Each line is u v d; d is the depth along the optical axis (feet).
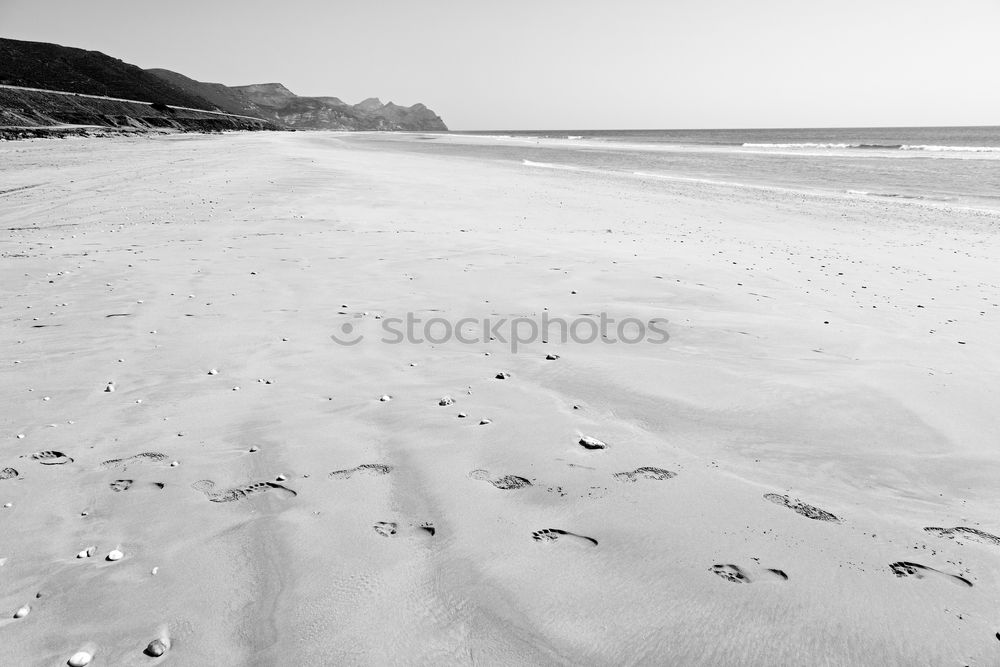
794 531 7.83
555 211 42.22
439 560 7.16
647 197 53.83
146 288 20.56
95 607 6.40
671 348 15.29
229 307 18.45
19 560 7.21
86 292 20.10
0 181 53.52
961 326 17.90
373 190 49.55
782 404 11.96
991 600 6.59
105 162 74.95
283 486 8.89
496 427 10.84
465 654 5.75
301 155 95.25
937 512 8.45
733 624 6.19
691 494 8.70
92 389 12.60
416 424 10.97
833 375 13.48
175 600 6.50
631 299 19.63
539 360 14.40
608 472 9.32
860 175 79.61
